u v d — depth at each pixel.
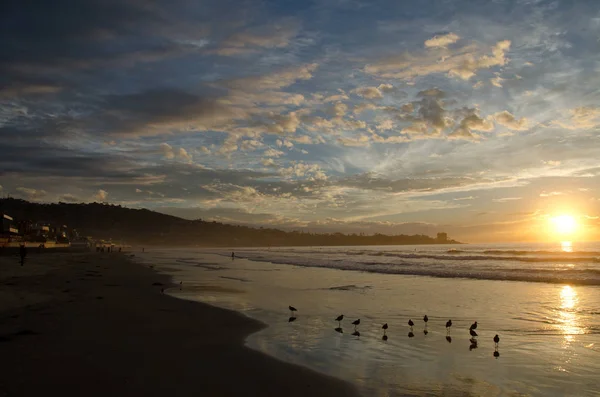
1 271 31.48
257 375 8.83
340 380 8.70
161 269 46.06
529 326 14.50
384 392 8.11
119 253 108.56
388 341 12.34
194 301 19.22
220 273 39.91
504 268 42.66
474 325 12.87
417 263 55.03
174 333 12.45
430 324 14.86
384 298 21.36
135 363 9.20
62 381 7.84
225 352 10.55
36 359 9.17
